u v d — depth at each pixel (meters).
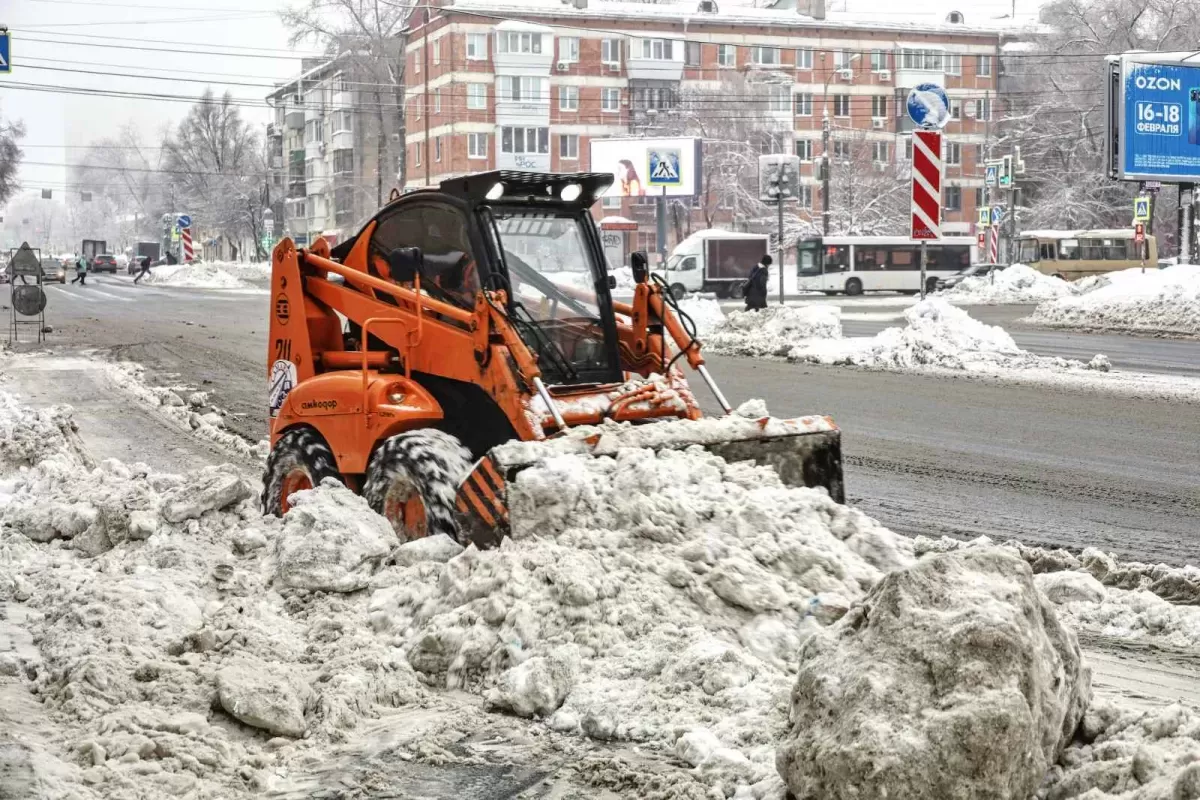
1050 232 61.84
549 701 5.31
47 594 6.52
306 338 9.13
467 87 78.31
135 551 7.27
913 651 4.09
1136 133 41.28
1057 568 8.20
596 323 8.29
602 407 7.71
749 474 6.82
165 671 5.39
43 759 4.46
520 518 6.44
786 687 5.19
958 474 11.75
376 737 5.16
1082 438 13.79
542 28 78.50
